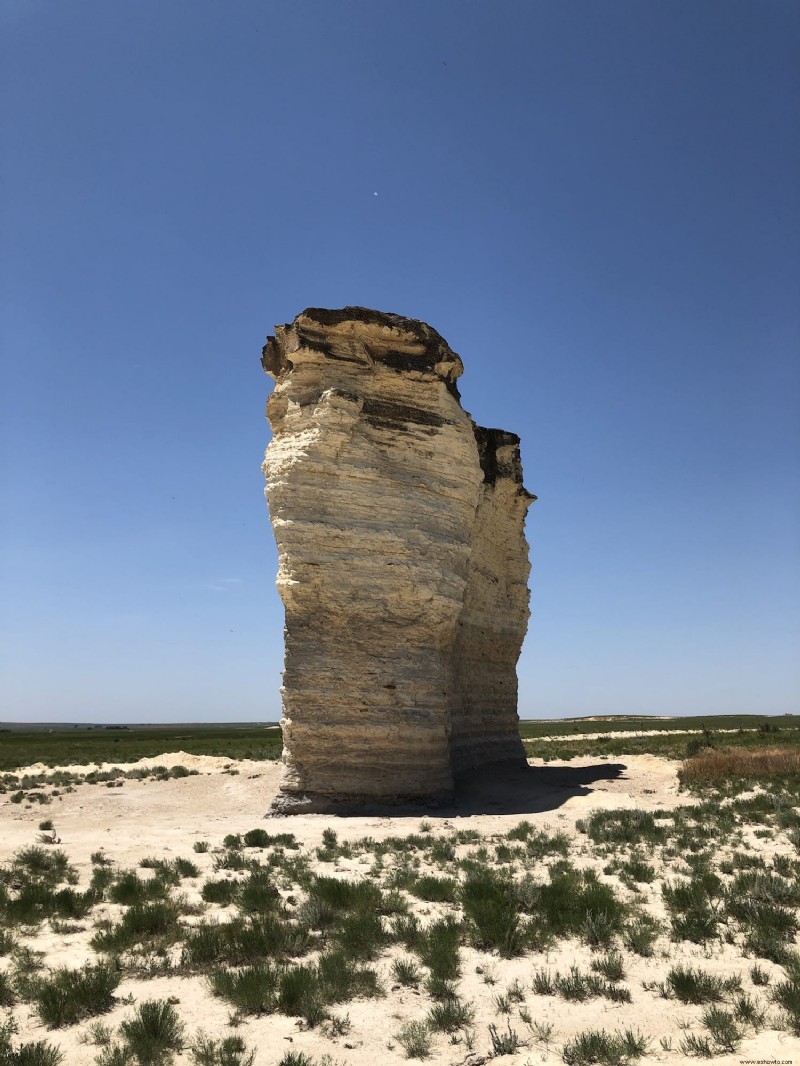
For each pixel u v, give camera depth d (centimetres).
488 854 1791
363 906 1253
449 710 3133
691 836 1916
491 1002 907
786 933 1105
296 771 2589
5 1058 743
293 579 2639
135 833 2247
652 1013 861
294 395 2881
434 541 2850
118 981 954
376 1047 794
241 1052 773
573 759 4497
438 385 3030
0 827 2397
